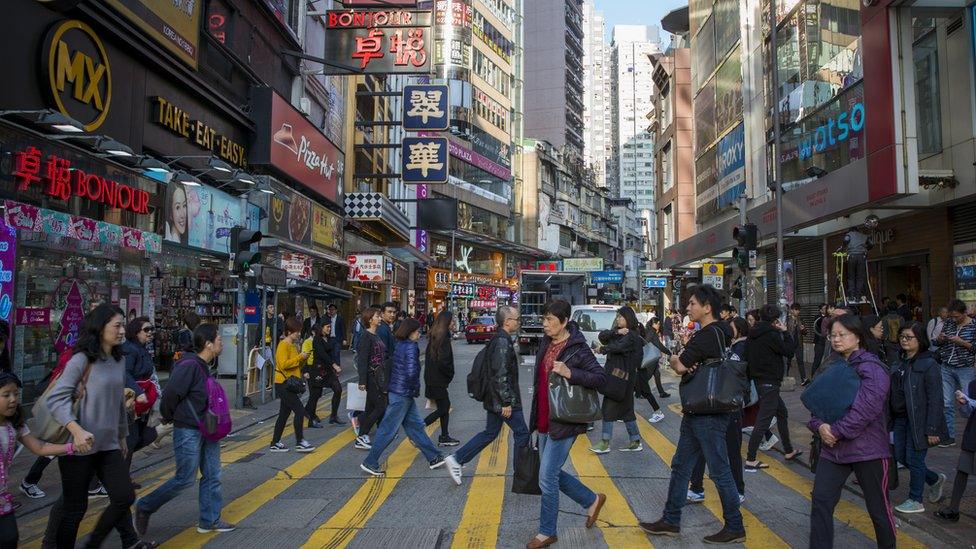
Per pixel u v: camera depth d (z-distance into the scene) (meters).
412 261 48.31
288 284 15.55
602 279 55.28
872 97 13.77
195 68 14.67
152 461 8.16
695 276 36.19
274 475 7.55
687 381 5.25
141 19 12.48
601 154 172.62
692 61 33.56
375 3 21.67
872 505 4.33
